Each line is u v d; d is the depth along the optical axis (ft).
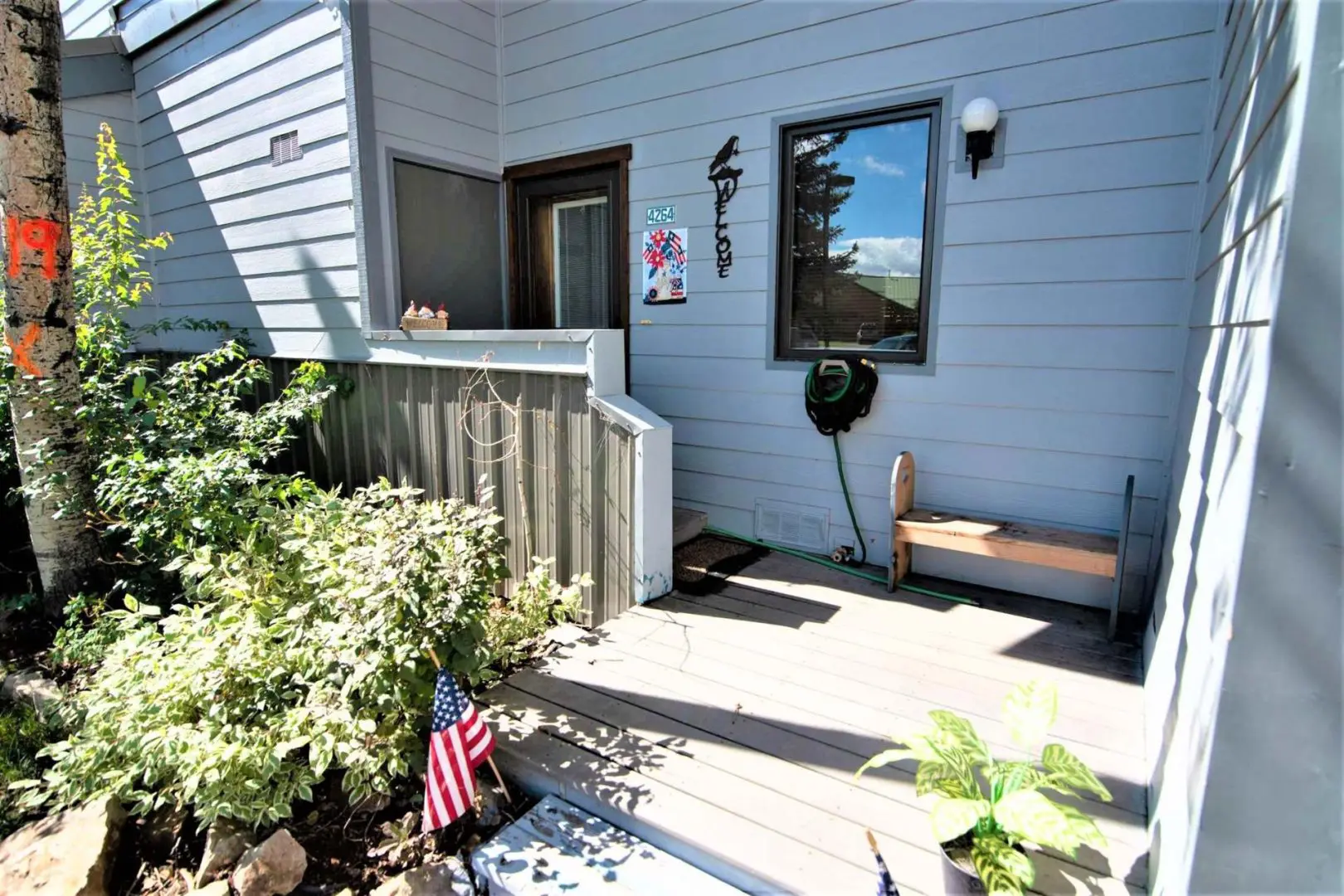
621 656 8.70
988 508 10.59
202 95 15.23
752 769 6.54
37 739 8.72
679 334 13.05
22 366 10.54
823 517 12.00
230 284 15.62
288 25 13.02
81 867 6.38
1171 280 9.02
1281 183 3.21
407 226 13.14
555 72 13.84
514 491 11.32
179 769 6.68
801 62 11.28
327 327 13.69
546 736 7.14
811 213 11.63
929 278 10.65
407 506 8.79
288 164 13.62
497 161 14.76
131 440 11.41
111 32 17.20
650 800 6.15
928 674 8.18
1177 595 6.24
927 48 10.27
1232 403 4.18
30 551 13.97
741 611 9.95
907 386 10.98
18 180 10.07
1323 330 2.92
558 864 5.86
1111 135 9.18
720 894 5.50
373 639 7.21
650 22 12.60
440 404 12.16
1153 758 6.15
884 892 4.24
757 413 12.42
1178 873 3.78
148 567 11.56
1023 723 5.32
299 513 9.66
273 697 7.50
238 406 16.02
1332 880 3.05
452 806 6.01
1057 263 9.68
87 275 13.93
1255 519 3.08
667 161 12.74
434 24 13.24
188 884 6.52
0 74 9.78
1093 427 9.73
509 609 10.09
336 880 6.31
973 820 4.64
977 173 10.08
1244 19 5.86
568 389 10.37
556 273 14.75
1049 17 9.39
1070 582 10.14
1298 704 3.06
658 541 10.25
